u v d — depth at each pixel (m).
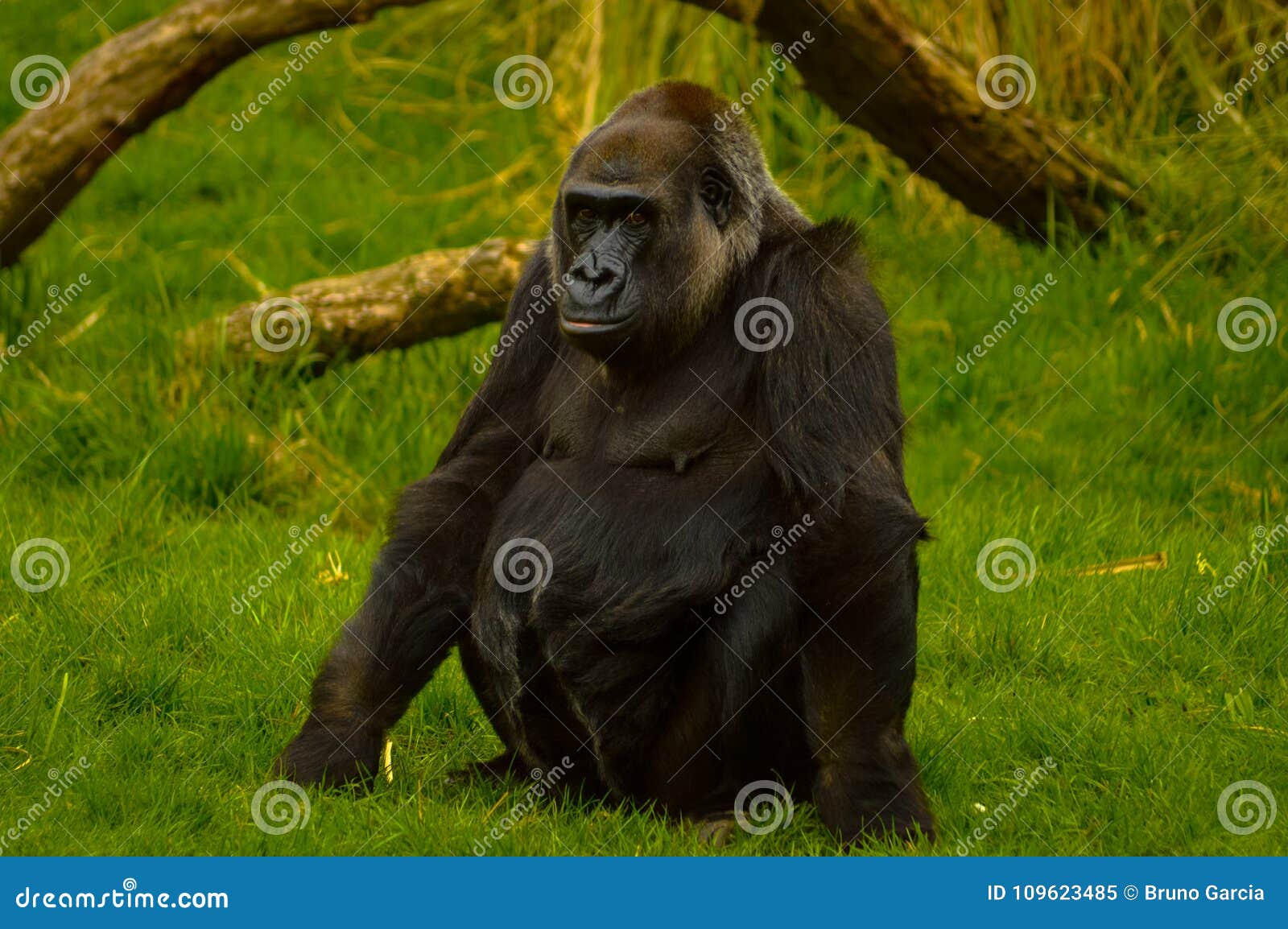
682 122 11.80
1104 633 16.05
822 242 11.65
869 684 10.98
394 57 35.97
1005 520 18.58
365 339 22.73
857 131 30.03
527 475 12.00
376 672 11.73
